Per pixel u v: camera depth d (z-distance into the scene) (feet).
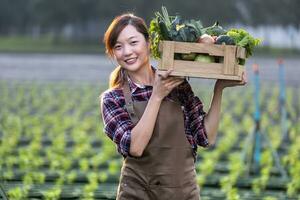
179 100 21.62
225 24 315.17
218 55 20.95
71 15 319.68
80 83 125.70
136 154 20.90
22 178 43.34
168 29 21.07
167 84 20.81
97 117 75.97
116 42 21.42
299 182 41.04
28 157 48.98
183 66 20.90
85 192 38.09
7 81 128.98
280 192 41.32
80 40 331.57
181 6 295.89
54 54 258.98
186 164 21.43
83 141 58.29
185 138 21.39
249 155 45.70
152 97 20.80
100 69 172.04
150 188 21.30
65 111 82.43
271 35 360.89
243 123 70.74
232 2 309.63
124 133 20.97
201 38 21.04
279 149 55.72
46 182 43.29
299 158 51.49
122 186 21.58
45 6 320.50
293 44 339.77
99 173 45.62
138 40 21.35
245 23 324.19
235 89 113.91
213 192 40.06
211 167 45.75
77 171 46.55
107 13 309.63
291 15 319.88
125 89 21.58
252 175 45.52
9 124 69.00
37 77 141.79
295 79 140.46
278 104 87.71
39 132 62.49
